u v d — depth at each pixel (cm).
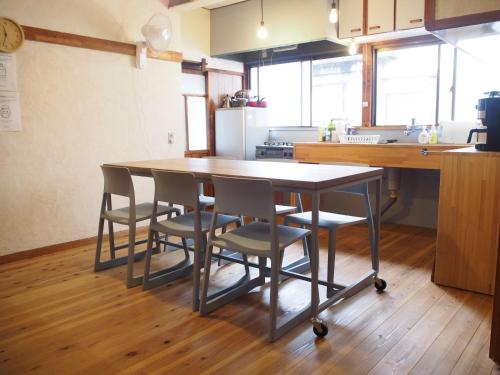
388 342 202
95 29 385
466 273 261
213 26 559
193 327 221
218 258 308
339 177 220
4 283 288
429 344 199
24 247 346
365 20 433
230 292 253
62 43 359
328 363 185
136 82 421
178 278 296
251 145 567
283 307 244
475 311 233
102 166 302
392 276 290
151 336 212
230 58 590
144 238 402
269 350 197
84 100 380
